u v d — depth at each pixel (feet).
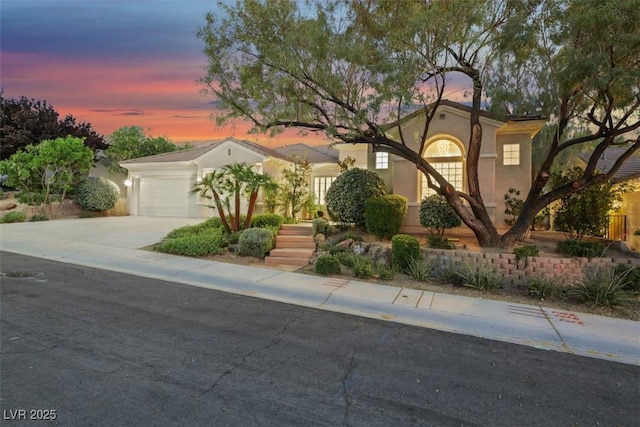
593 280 24.98
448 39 28.45
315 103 32.17
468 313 21.27
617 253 32.81
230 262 33.73
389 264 32.42
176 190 68.69
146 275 28.60
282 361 14.33
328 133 31.63
